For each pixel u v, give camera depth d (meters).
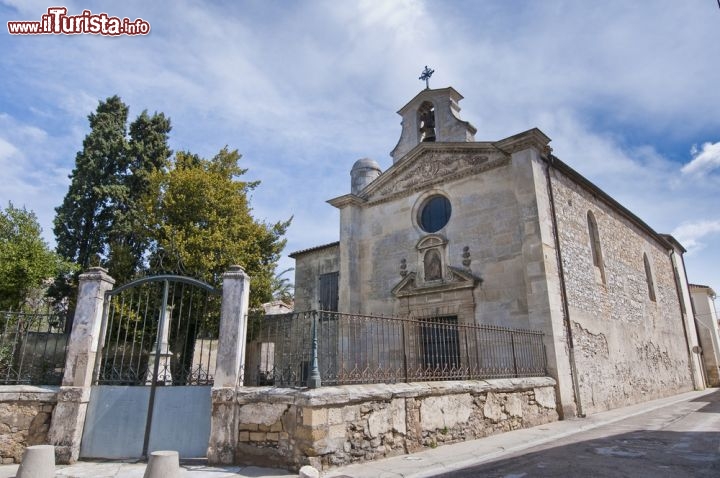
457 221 14.70
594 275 14.92
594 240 16.11
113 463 7.24
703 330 28.33
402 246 16.09
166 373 8.74
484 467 6.93
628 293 17.55
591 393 12.74
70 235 18.30
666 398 17.89
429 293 14.63
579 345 12.77
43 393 7.55
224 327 7.72
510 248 13.23
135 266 16.95
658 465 6.85
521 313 12.55
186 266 15.23
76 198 18.47
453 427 8.63
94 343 7.93
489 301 13.26
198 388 7.86
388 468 6.69
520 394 10.42
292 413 6.81
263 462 6.89
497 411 9.69
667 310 21.72
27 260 13.86
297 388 6.98
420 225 15.97
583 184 15.77
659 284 21.67
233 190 17.39
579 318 13.14
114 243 17.34
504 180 13.88
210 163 18.88
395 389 7.79
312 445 6.45
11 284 13.55
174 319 13.98
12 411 7.41
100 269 8.30
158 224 16.38
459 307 13.82
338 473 6.42
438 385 8.59
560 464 6.99
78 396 7.52
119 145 19.72
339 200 17.75
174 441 7.60
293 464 6.57
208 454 7.11
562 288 12.66
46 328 10.09
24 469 6.04
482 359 12.35
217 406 7.31
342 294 16.70
